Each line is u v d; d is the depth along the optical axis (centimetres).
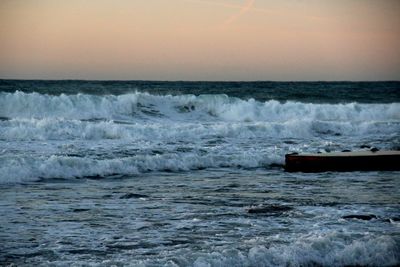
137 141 4981
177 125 5616
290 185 3384
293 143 5194
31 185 3344
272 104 7731
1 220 2412
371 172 3919
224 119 7338
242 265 1841
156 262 1783
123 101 6994
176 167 4050
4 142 4694
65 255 1928
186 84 14938
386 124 6200
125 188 3266
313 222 2392
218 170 4034
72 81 12156
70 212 2581
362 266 1939
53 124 5134
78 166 3738
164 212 2595
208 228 2294
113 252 1964
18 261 1859
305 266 1902
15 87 10075
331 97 11306
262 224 2358
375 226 2328
